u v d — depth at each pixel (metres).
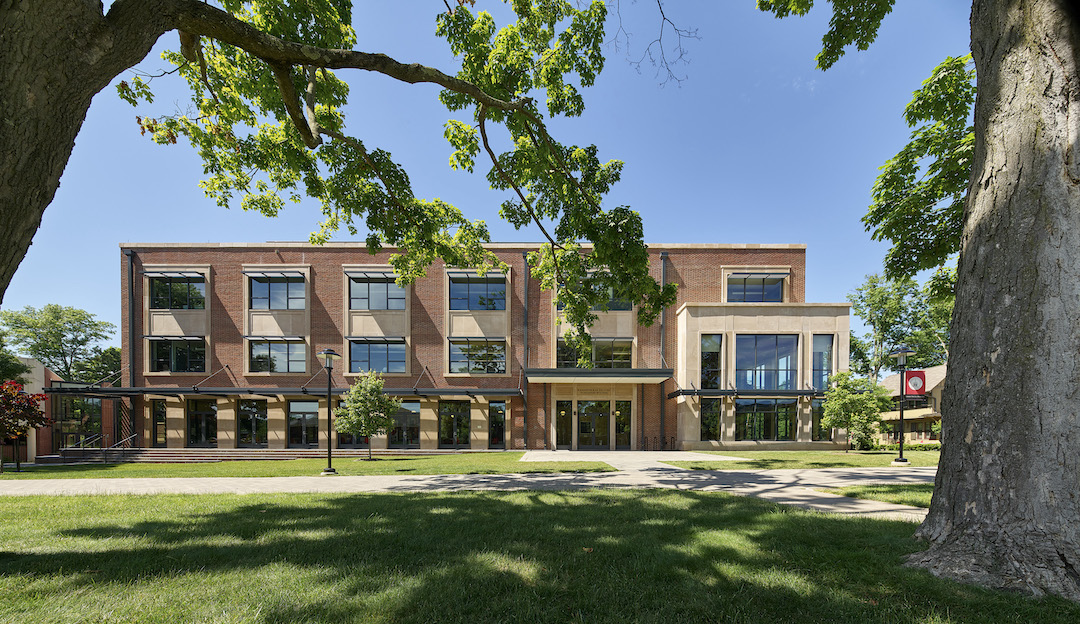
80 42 2.61
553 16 8.75
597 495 8.16
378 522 5.90
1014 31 3.97
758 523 5.61
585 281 10.55
